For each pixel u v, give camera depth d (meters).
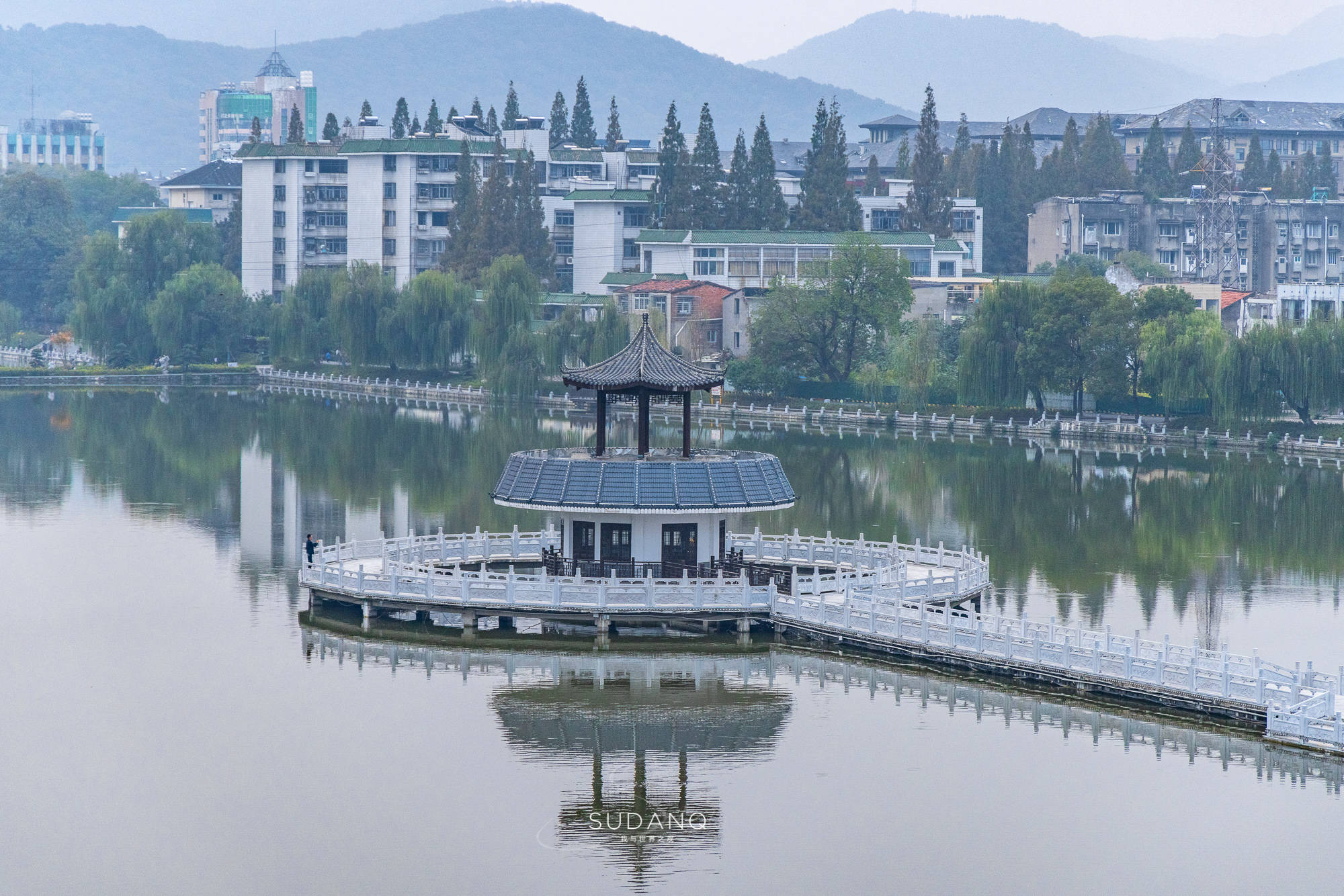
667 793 173.88
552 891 151.50
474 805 170.75
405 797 173.00
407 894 150.62
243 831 164.50
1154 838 161.50
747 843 161.50
